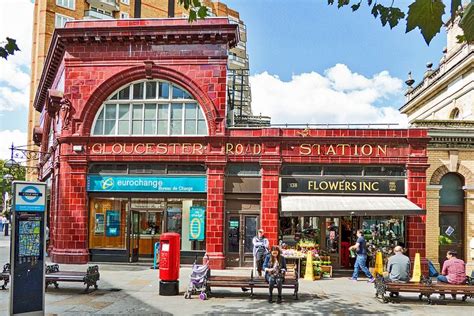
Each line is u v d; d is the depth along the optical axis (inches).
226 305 458.9
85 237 761.0
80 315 404.2
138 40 769.6
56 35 790.5
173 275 509.0
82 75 780.6
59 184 778.2
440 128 737.0
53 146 877.2
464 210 735.1
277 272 481.4
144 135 764.6
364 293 544.7
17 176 1831.9
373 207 669.9
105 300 474.0
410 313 435.2
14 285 382.6
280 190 734.5
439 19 102.7
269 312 429.1
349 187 727.1
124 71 773.3
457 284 502.9
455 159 733.3
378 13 185.8
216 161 740.0
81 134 769.6
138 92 785.6
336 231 743.7
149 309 433.1
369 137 725.9
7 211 1519.4
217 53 761.0
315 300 495.2
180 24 763.4
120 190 762.8
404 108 1168.2
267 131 737.6
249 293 527.8
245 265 738.8
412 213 651.5
